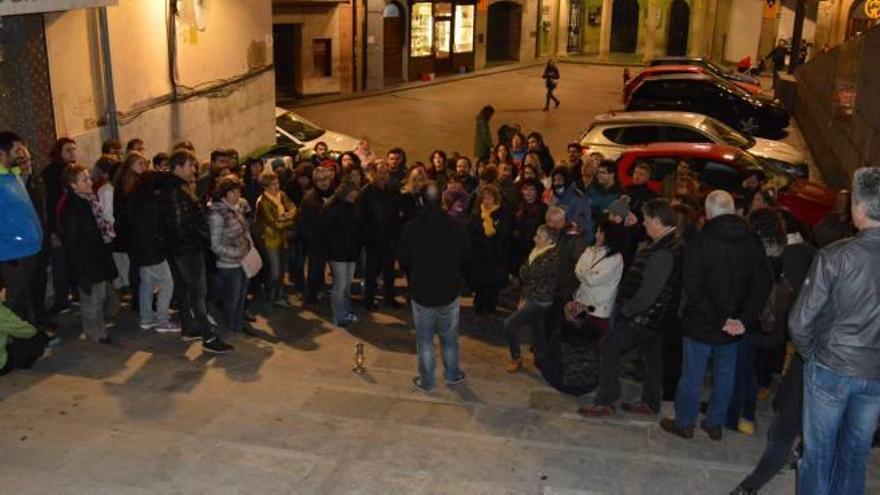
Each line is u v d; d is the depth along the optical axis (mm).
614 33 45125
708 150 12773
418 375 8078
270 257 9750
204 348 8242
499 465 5871
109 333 8570
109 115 10898
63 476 5410
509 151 12758
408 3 33625
